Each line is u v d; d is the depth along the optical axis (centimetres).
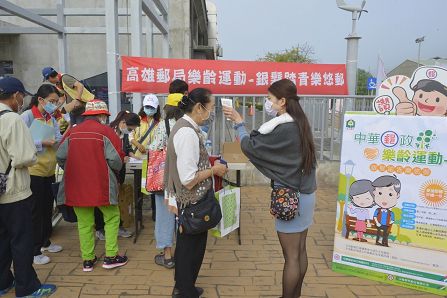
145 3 576
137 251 381
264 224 452
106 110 339
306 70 609
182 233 260
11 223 278
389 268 318
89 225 332
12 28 758
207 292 302
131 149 421
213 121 578
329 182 608
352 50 654
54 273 333
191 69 577
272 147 239
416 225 305
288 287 262
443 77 293
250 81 593
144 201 512
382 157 312
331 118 604
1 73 1009
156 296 296
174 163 255
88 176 316
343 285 316
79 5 974
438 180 295
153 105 404
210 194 259
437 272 301
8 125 265
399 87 305
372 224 321
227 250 382
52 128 356
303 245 269
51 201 376
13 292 303
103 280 321
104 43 1024
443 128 289
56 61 1020
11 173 272
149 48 796
